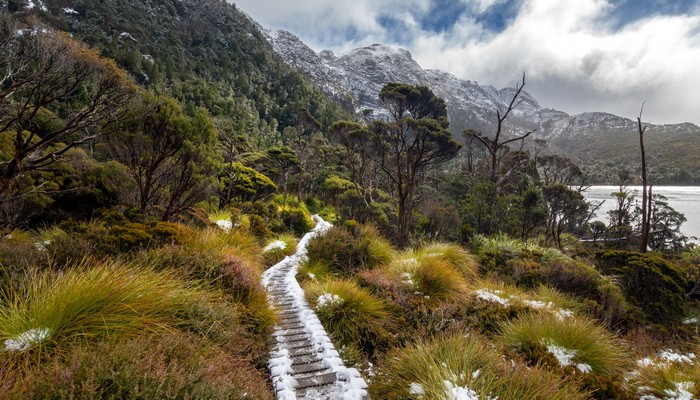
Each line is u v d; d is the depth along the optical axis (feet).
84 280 10.64
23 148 19.02
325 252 31.83
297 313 19.81
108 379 6.53
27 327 8.87
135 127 25.49
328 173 120.06
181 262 16.97
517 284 30.50
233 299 16.29
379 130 63.05
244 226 39.81
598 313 24.72
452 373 12.33
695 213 192.75
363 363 16.53
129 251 17.01
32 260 13.47
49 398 5.91
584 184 124.98
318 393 12.17
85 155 38.68
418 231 65.26
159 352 8.45
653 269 29.40
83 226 22.29
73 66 19.98
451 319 19.81
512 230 64.49
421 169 70.49
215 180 31.30
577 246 83.61
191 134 27.43
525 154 100.63
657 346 22.09
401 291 23.79
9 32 18.06
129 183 32.35
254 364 13.37
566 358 15.64
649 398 14.24
